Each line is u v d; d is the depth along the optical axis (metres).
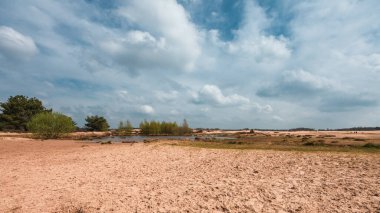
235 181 13.77
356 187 12.08
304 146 30.86
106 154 26.12
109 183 14.02
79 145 36.53
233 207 9.85
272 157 21.77
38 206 10.34
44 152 28.17
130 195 11.59
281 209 9.55
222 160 21.23
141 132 89.88
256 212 9.35
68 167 19.09
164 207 10.02
